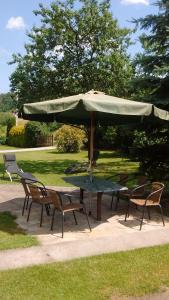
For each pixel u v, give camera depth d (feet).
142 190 30.53
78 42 68.03
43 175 53.52
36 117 33.47
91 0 66.95
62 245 21.62
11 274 17.48
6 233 23.88
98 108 22.54
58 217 27.84
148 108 24.30
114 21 67.92
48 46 68.44
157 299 15.58
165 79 32.99
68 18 67.31
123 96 67.56
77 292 15.92
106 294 15.83
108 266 18.70
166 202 33.09
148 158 34.83
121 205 32.32
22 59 69.72
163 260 19.67
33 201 26.17
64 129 97.09
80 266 18.61
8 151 103.50
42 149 111.45
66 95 69.62
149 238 23.36
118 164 67.51
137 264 19.06
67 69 66.90
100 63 66.69
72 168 56.03
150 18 34.06
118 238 23.18
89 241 22.47
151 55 34.86
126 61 66.64
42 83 68.69
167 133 35.78
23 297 15.39
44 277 17.26
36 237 23.08
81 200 28.99
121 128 36.99
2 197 35.17
